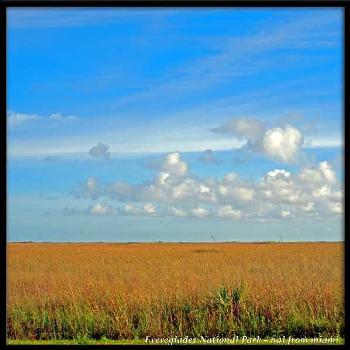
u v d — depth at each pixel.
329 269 24.30
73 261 37.41
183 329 11.79
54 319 12.45
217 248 59.84
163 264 33.50
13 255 45.50
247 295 12.83
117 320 11.80
